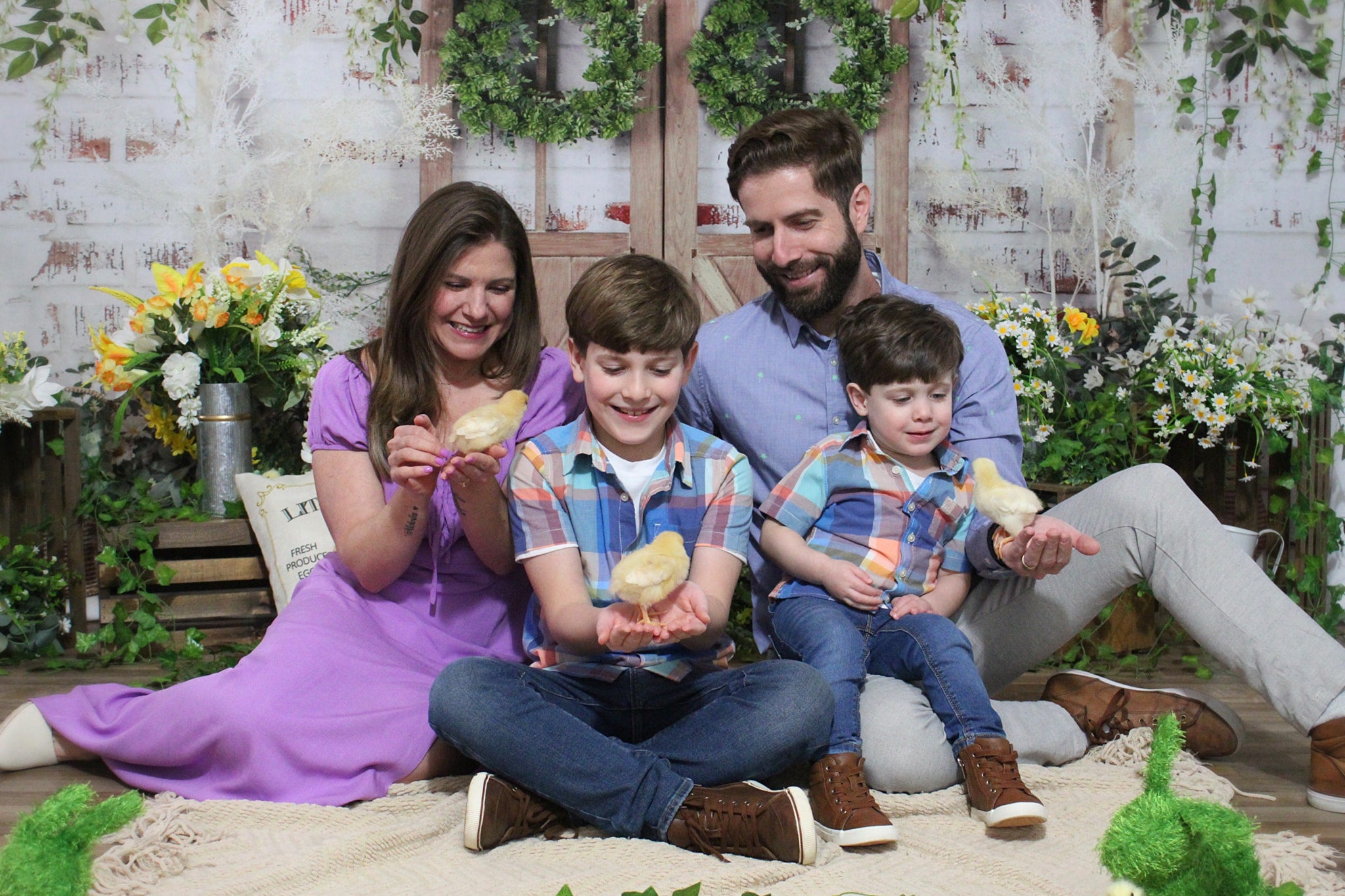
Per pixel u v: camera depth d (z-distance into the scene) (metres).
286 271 2.90
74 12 3.24
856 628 1.74
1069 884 1.35
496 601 1.86
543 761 1.48
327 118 3.32
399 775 1.66
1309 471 3.09
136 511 2.90
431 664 1.79
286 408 2.89
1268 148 3.50
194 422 2.80
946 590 1.83
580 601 1.60
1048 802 1.65
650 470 1.69
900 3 2.77
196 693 1.64
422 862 1.43
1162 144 3.48
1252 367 3.02
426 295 1.75
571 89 3.43
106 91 3.26
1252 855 0.91
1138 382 3.02
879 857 1.45
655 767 1.49
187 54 3.28
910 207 3.50
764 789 1.46
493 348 1.87
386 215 3.42
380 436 1.80
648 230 3.41
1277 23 3.42
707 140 3.46
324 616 1.75
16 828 0.97
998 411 1.92
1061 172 3.43
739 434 1.97
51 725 1.79
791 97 3.40
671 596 1.46
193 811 1.55
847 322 1.87
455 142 3.43
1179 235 3.50
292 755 1.61
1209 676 2.54
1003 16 3.47
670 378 1.64
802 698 1.53
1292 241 3.51
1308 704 1.62
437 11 3.37
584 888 1.33
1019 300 3.48
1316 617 3.11
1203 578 1.69
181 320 2.76
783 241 1.84
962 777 1.67
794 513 1.84
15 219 3.26
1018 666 1.87
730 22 3.34
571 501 1.67
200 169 3.27
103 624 2.77
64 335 3.29
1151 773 0.99
